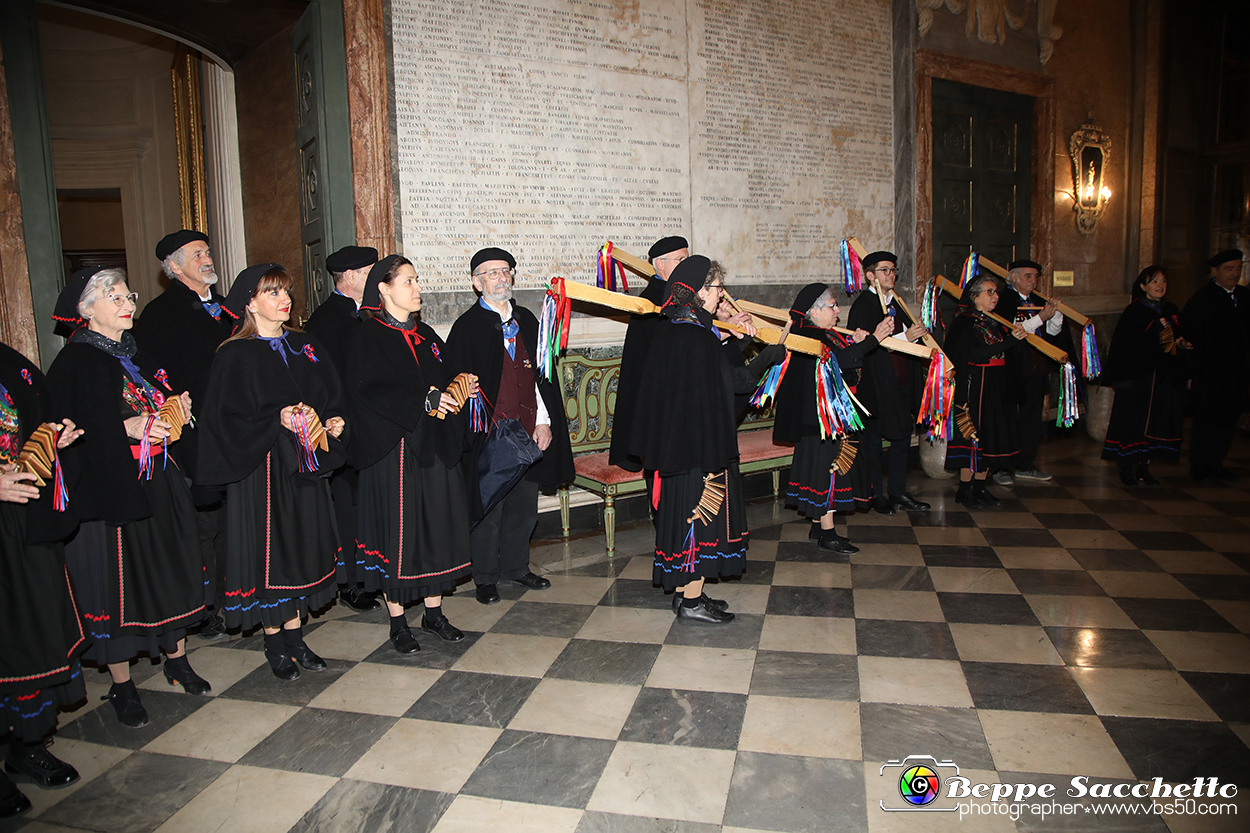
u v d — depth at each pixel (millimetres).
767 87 5836
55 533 2277
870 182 6492
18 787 2398
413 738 2623
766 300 5945
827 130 6199
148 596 2668
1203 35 9016
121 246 9359
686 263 3283
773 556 4469
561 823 2168
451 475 3271
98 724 2766
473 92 4566
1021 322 5613
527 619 3637
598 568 4359
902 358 5133
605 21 5027
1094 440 7602
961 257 7188
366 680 3057
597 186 5062
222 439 2732
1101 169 8281
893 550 4504
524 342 3861
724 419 3268
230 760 2516
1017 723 2641
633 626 3529
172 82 7633
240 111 5398
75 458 2449
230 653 3357
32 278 3574
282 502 2893
